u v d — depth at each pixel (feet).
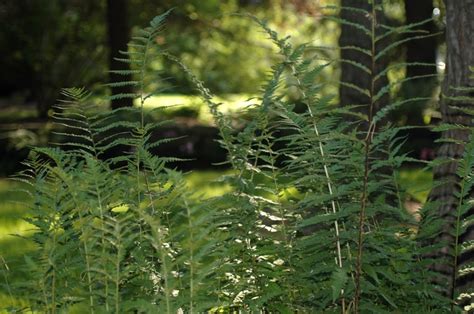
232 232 14.60
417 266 14.97
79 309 19.15
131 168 15.16
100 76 84.74
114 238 13.64
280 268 14.74
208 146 63.72
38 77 83.82
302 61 15.19
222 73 95.20
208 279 14.01
